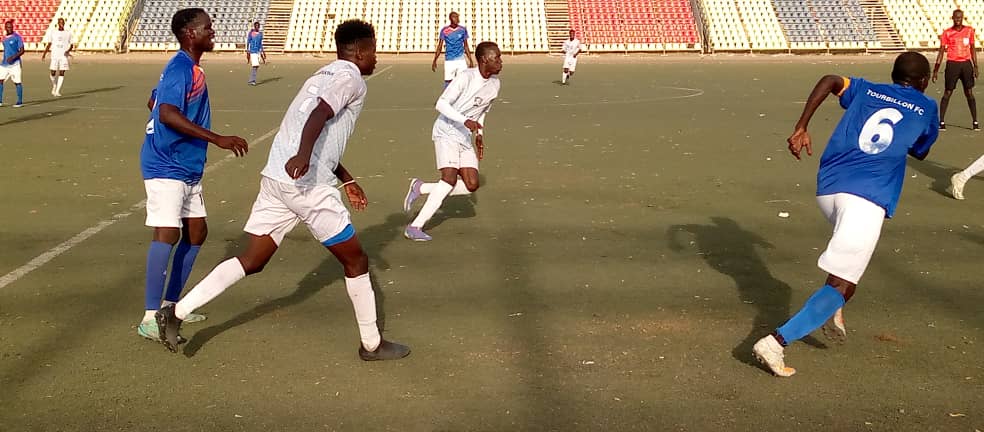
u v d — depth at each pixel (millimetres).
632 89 21297
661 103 17719
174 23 4539
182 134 4500
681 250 6441
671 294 5410
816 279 5715
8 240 6664
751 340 4637
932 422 3693
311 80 4223
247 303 5234
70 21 38219
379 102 17938
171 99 4387
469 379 4133
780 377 4148
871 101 4207
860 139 4148
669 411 3791
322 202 4109
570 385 4062
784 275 5809
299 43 37938
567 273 5863
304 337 4688
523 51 37875
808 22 38625
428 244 6652
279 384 4078
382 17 38969
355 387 4043
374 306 4293
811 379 4133
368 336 4293
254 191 8648
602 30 38750
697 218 7473
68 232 6934
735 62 33562
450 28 16828
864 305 5207
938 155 10812
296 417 3736
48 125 13977
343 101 4008
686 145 11750
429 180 9273
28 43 37281
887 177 4090
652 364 4309
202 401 3895
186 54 4551
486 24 38656
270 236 4285
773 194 8477
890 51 37844
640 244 6613
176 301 4891
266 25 38906
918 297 5344
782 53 37906
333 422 3691
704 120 14664
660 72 27938
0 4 38812
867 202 4062
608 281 5684
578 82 23812
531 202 8148
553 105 17344
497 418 3727
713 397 3936
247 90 21188
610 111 16188
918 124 4086
